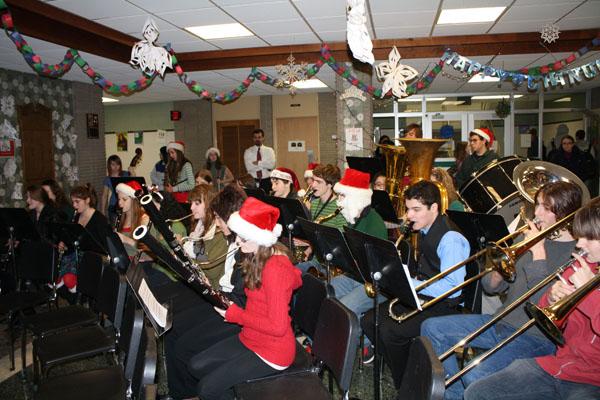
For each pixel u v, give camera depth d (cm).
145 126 1055
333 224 355
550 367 182
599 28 529
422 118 1004
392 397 269
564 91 959
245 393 191
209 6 413
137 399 178
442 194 308
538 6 442
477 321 231
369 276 236
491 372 205
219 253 285
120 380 215
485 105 992
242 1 402
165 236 210
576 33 535
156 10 422
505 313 196
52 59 552
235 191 256
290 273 202
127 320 223
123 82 718
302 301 241
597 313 165
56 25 457
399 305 273
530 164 298
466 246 251
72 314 297
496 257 215
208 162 757
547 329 171
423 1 418
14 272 398
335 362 188
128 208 372
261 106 988
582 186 284
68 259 394
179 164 670
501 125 994
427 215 257
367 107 629
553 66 496
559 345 174
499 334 221
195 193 299
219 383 197
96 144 753
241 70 648
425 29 521
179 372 262
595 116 930
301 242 374
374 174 556
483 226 278
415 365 150
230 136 1010
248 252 204
